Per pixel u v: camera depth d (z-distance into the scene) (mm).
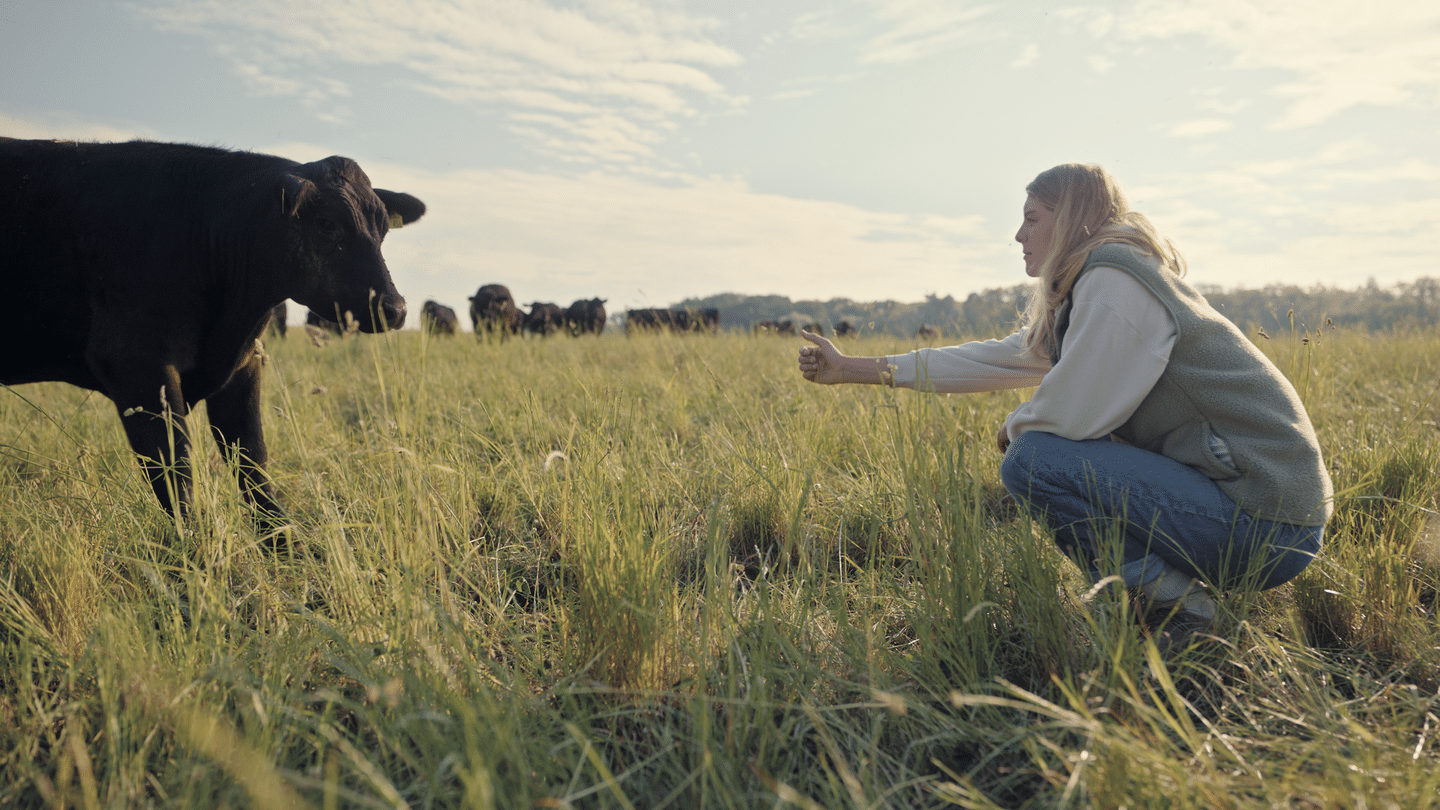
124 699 1610
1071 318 2049
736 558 2863
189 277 2889
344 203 2957
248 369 3176
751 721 1605
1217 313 2027
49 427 3998
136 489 2699
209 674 1550
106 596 2094
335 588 2088
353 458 3354
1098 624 1864
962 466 2119
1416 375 5566
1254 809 1310
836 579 2459
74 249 2816
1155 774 1346
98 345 2818
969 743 1652
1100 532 2043
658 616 1831
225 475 2861
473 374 6469
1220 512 1940
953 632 1876
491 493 3207
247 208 2881
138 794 1397
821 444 3590
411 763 1392
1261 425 1915
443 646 1779
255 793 1232
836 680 1747
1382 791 1335
